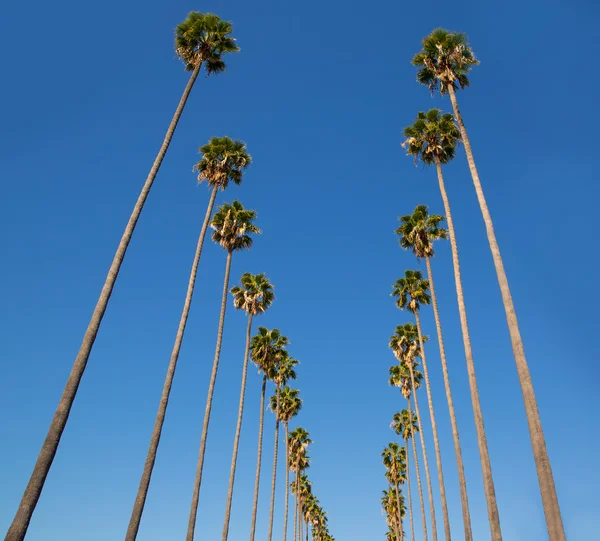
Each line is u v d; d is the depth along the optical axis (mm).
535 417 11680
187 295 22094
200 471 23891
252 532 34312
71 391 11266
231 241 30406
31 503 9805
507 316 13438
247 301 35469
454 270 21078
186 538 22156
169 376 19656
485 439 17906
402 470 63125
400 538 69188
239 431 30844
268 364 41156
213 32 21422
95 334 12320
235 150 27891
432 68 21609
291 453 63031
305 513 85125
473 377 18906
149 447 17938
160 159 16375
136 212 14820
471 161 17328
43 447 10430
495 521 16484
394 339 41312
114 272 13445
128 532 16016
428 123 26500
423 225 31422
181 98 18844
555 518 10492
